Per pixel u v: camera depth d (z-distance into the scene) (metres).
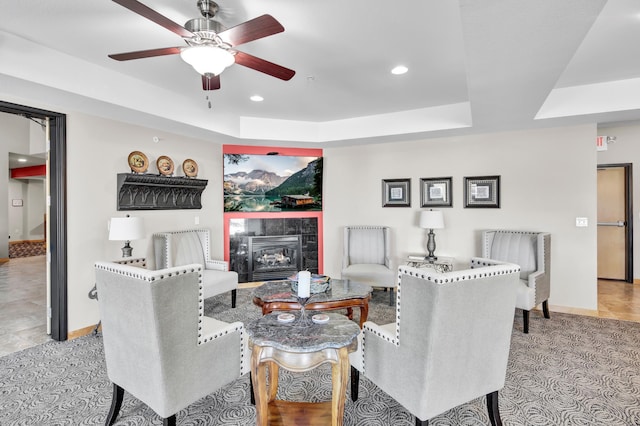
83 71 2.91
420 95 3.79
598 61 2.90
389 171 5.04
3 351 2.96
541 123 3.87
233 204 5.10
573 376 2.51
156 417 2.04
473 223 4.52
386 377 1.84
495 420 1.89
